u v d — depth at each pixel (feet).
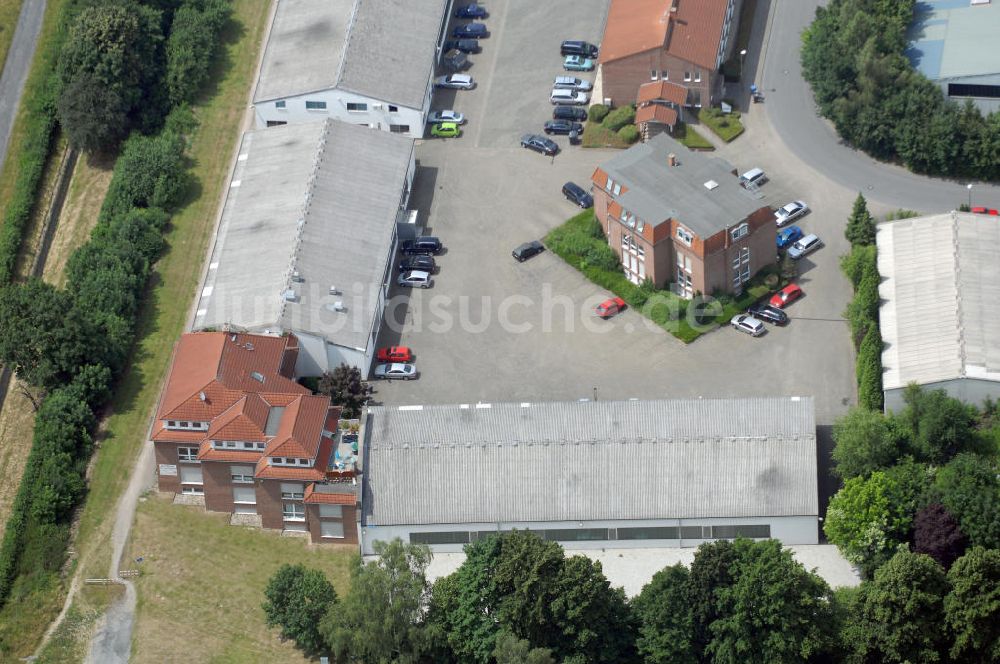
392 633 610.24
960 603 605.31
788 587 603.26
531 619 610.24
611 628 620.08
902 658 612.70
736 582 612.70
